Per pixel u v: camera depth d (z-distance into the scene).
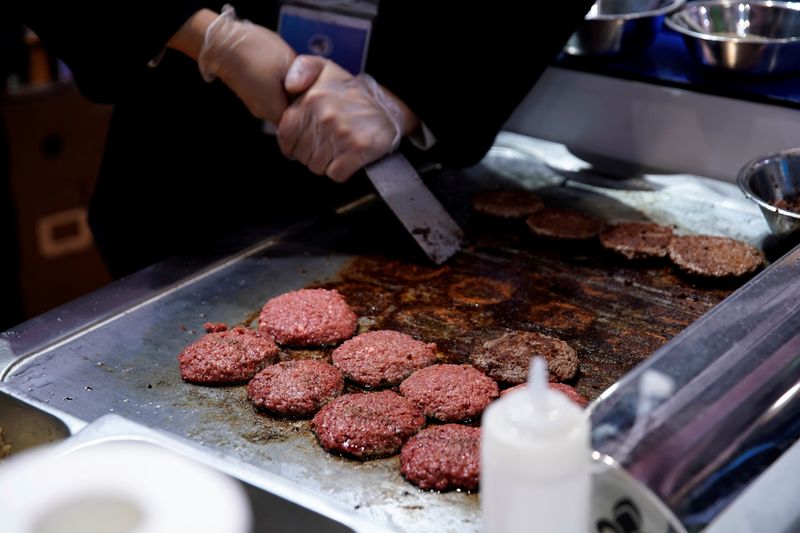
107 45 1.79
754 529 1.00
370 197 2.14
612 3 2.31
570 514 0.77
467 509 1.21
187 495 0.67
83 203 3.25
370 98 1.91
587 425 0.77
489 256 1.89
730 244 1.84
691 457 0.88
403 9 1.91
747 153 2.02
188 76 2.06
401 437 1.34
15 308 3.01
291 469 1.30
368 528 1.04
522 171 2.25
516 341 1.57
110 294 1.73
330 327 1.62
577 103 2.22
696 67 2.12
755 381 1.00
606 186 2.16
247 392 1.48
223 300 1.73
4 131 2.93
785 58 1.98
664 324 1.65
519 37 1.90
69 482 0.67
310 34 2.01
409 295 1.76
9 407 1.42
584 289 1.76
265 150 2.18
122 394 1.46
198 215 2.20
